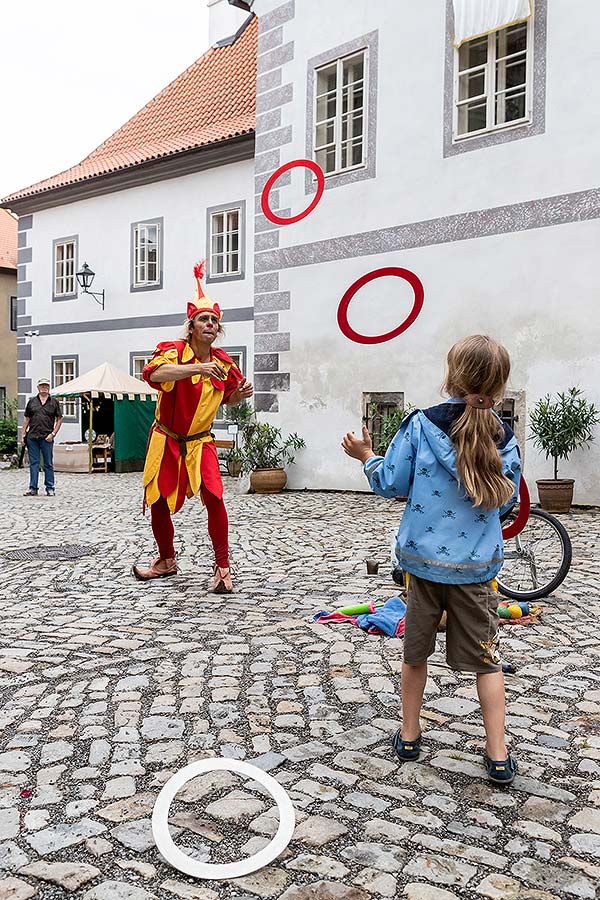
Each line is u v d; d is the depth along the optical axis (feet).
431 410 9.77
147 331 67.67
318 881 7.73
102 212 70.49
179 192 64.44
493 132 36.63
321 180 18.80
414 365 40.40
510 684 13.23
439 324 39.17
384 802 9.27
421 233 39.68
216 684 13.32
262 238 47.47
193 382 19.71
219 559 19.94
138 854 8.25
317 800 9.31
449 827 8.71
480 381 9.31
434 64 38.93
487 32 36.35
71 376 75.05
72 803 9.34
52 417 46.47
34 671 14.14
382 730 11.36
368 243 42.16
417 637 9.98
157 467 20.42
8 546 27.73
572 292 34.30
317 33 44.57
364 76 42.01
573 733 11.26
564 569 18.24
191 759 10.50
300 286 45.62
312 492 45.03
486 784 9.72
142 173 66.08
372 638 15.70
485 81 36.99
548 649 15.06
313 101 44.98
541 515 18.65
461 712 11.91
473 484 9.34
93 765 10.36
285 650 15.06
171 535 21.79
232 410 57.77
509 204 36.22
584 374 34.01
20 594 20.26
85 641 15.87
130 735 11.30
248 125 60.34
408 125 40.09
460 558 9.59
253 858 8.04
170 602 18.99
